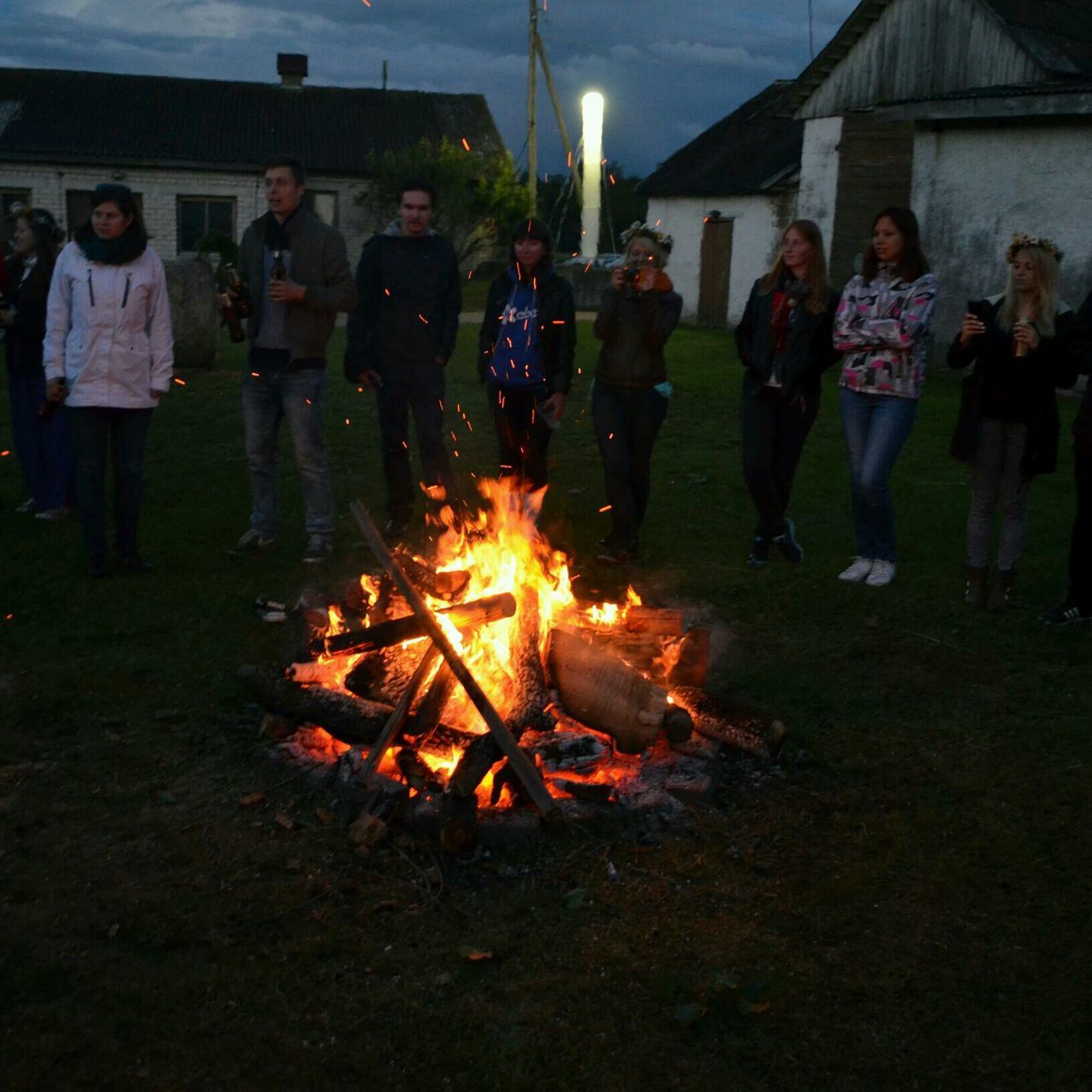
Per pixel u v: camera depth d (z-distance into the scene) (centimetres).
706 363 1521
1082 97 1230
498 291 663
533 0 2595
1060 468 885
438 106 3288
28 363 668
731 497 776
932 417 1107
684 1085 257
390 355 662
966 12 1593
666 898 324
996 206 1386
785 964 298
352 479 827
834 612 559
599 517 730
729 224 2280
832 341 600
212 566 607
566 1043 268
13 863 332
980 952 304
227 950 296
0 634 504
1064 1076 261
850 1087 258
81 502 573
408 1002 279
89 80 3077
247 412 616
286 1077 255
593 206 2538
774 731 399
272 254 597
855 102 1744
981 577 562
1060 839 358
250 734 413
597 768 388
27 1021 268
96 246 561
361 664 402
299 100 3191
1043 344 523
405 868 336
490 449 939
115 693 445
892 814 372
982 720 441
